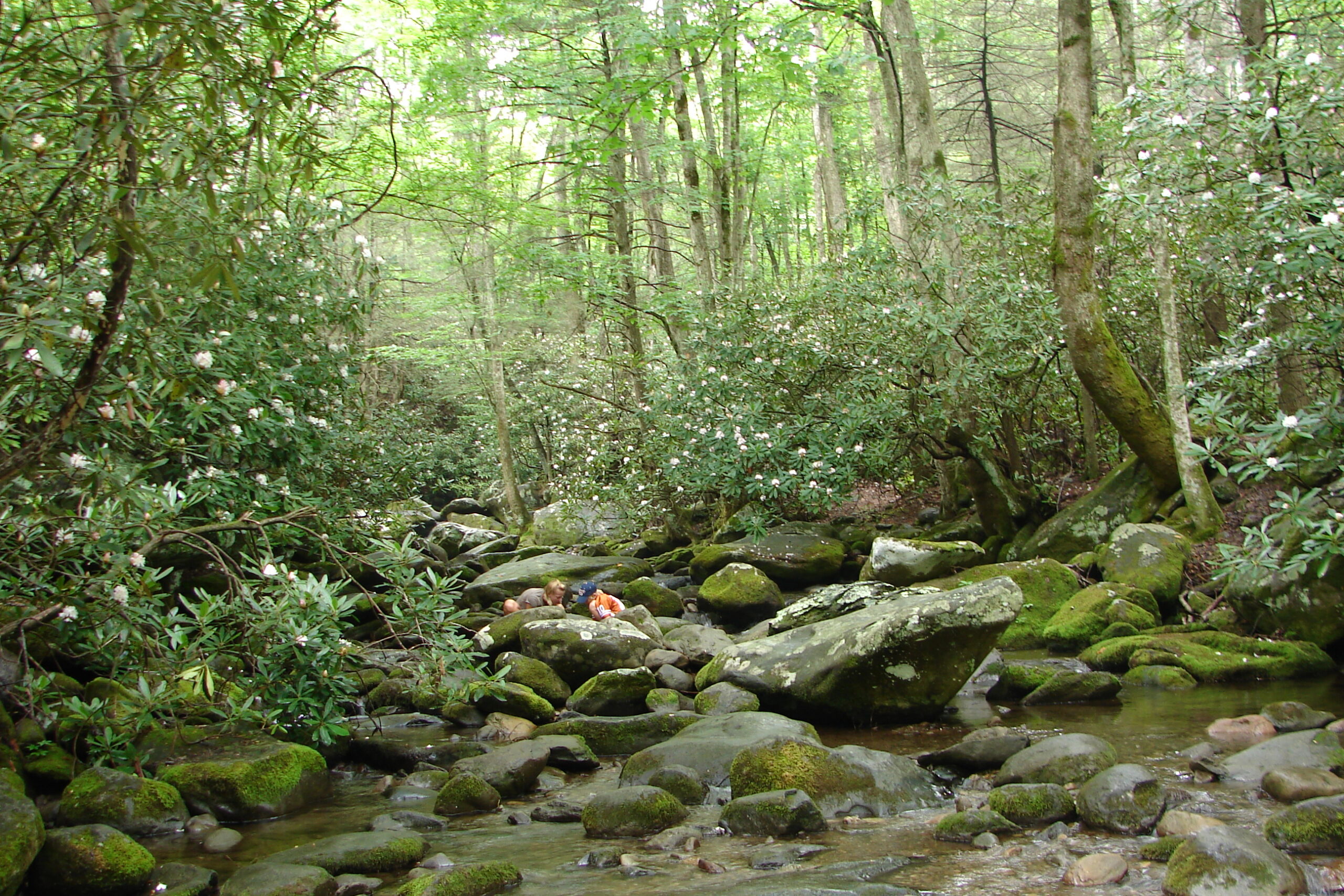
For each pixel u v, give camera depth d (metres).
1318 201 5.51
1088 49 9.45
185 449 5.50
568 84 13.87
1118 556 8.68
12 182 3.62
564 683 7.71
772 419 11.57
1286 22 9.96
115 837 4.00
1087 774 4.44
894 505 14.71
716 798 4.85
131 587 5.00
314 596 5.23
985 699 6.89
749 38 11.62
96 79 3.52
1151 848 3.54
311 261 8.45
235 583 5.46
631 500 14.96
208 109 3.56
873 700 6.26
